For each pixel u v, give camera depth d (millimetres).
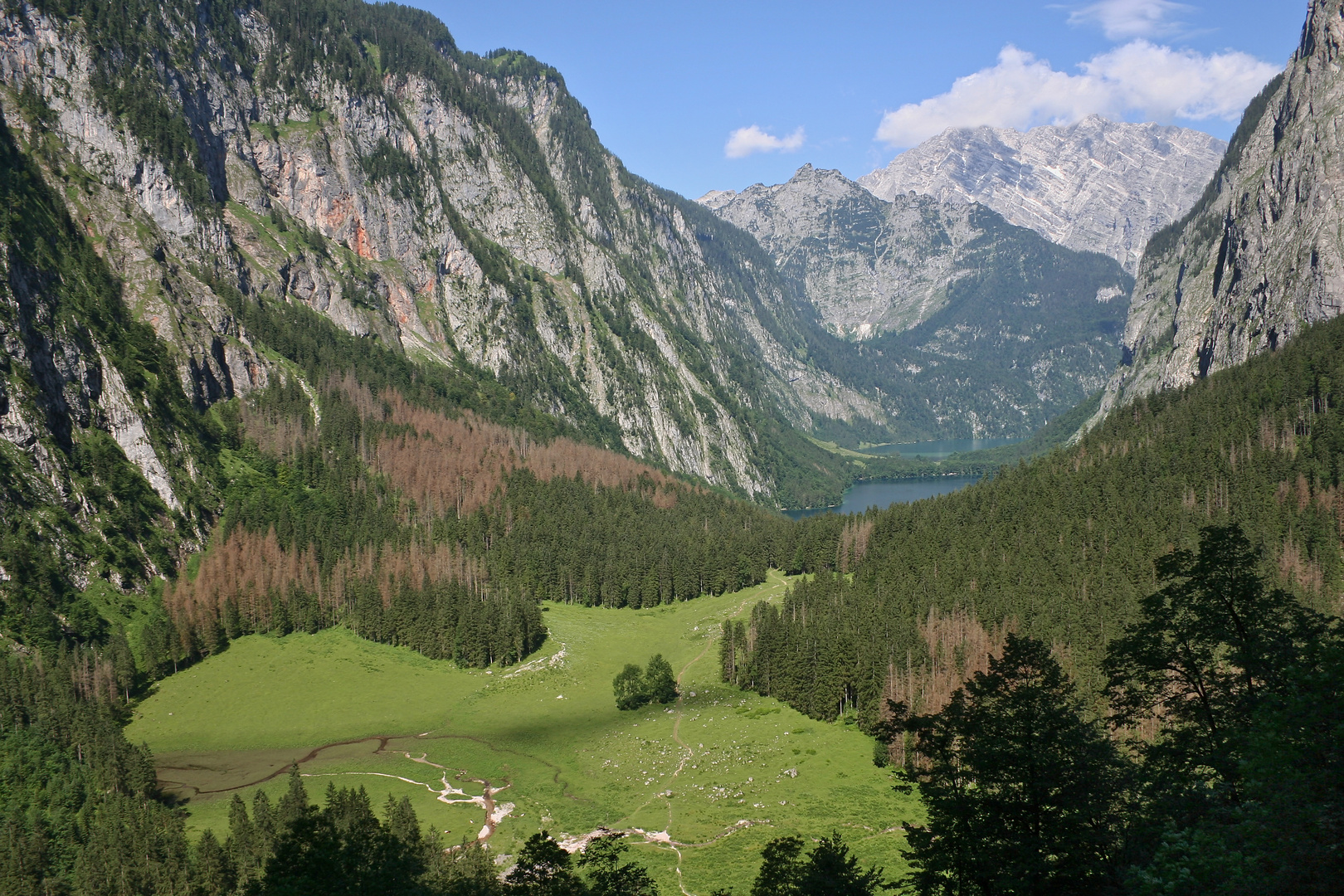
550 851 68625
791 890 67688
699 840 125062
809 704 174250
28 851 128000
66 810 143750
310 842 70062
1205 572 57219
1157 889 41938
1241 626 56312
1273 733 46281
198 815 150500
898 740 146750
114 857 123250
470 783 160500
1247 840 41594
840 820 128000
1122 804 52688
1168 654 57625
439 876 86125
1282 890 39000
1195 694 59375
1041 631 169000
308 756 180125
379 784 162375
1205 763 53281
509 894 66812
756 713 179375
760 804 136500
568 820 139875
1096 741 54781
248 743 188125
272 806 148250
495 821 142375
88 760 160125
